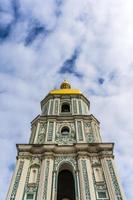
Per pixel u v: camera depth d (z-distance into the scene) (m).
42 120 37.59
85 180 26.88
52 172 27.98
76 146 31.14
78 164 28.98
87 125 36.44
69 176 31.50
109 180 26.97
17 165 29.11
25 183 27.05
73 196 30.83
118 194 25.14
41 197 24.84
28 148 31.33
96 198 24.97
